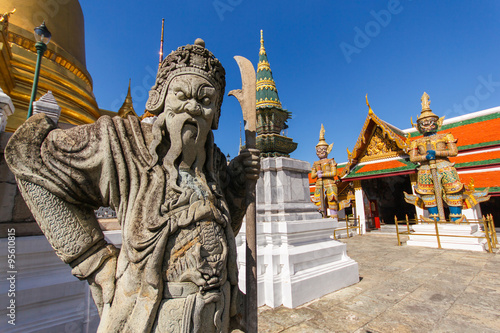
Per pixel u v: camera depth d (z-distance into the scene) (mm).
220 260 1653
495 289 5727
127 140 1776
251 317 1893
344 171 18469
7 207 2867
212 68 1945
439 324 4145
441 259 8797
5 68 7160
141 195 1632
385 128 16266
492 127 15312
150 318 1438
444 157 11875
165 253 1562
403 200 24500
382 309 4652
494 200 21422
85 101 10172
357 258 9203
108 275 1642
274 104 6328
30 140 1637
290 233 5117
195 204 1661
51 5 10055
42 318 2777
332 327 4004
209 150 2006
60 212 1632
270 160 5840
